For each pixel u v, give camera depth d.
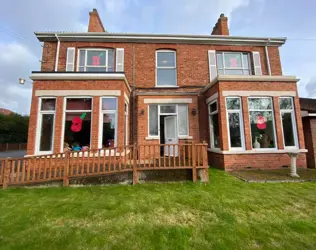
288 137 7.86
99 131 7.14
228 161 7.41
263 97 7.95
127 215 3.56
